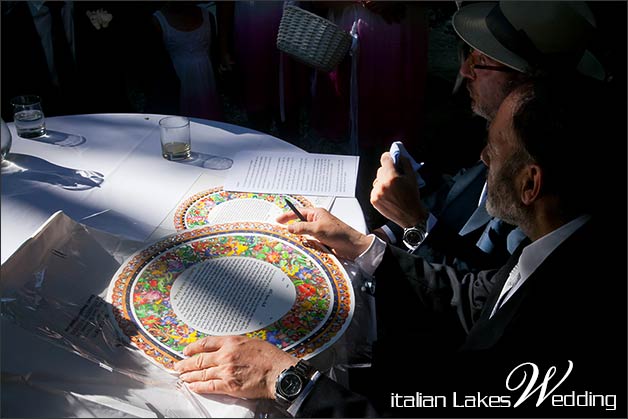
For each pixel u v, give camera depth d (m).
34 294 1.36
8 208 1.74
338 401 1.19
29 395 1.14
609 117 1.16
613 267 1.14
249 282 1.45
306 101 3.96
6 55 3.51
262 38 3.58
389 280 1.59
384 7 3.18
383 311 1.57
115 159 2.04
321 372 1.25
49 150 2.09
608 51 1.80
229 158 2.07
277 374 1.21
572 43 1.72
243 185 1.89
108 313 1.34
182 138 2.03
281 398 1.19
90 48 3.59
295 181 1.91
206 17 3.67
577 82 1.21
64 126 2.28
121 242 1.58
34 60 3.53
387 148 3.53
